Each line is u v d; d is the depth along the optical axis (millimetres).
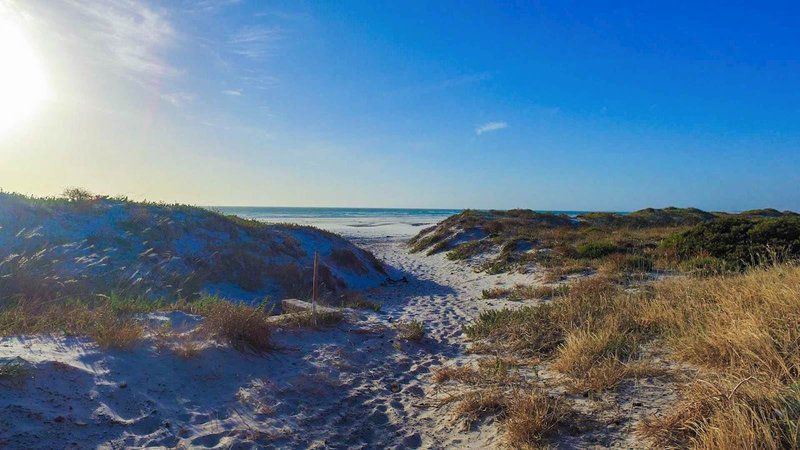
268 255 15211
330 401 5402
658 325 6672
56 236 11586
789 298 5438
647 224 33000
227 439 4199
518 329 7766
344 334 8008
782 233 12852
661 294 8406
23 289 8555
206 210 15977
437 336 8703
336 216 93375
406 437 4637
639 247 16688
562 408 4535
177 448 3943
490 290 14289
